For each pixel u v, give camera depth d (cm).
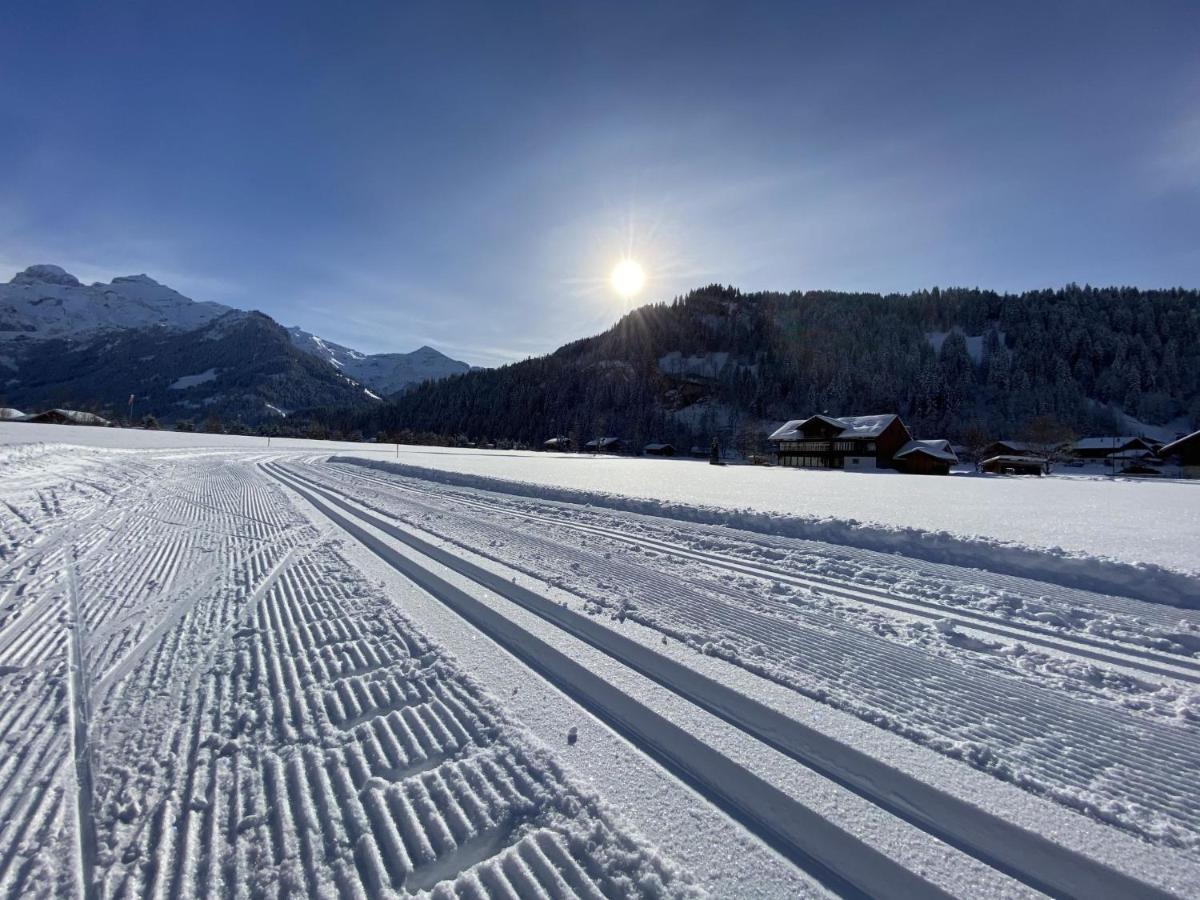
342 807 240
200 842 220
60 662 380
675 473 2600
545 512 1098
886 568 659
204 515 1015
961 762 271
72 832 222
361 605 507
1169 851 214
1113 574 591
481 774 261
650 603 514
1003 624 477
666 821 231
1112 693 348
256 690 343
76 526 852
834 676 363
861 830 225
